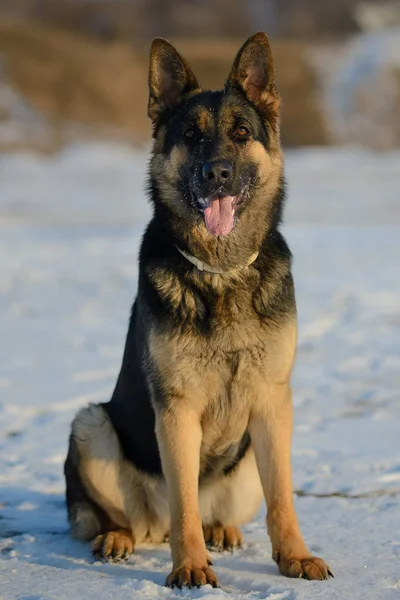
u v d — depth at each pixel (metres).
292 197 43.69
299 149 61.28
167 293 7.17
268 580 6.50
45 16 90.75
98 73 65.00
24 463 9.60
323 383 13.01
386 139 63.31
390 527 7.61
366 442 10.20
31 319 17.86
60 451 9.97
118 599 6.02
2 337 16.22
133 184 49.00
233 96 7.97
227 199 7.46
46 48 67.00
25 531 7.94
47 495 8.84
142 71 68.75
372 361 14.30
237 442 7.55
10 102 59.56
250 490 7.75
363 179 49.38
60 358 14.50
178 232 7.41
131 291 20.94
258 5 92.44
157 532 7.95
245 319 7.07
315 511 8.09
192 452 7.04
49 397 12.10
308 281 21.94
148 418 7.50
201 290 7.17
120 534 7.52
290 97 67.50
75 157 54.62
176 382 7.06
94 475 7.74
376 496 8.45
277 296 7.25
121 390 7.86
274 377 7.15
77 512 7.88
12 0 91.75
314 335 16.28
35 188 46.34
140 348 7.37
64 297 20.27
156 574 6.83
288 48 75.31
